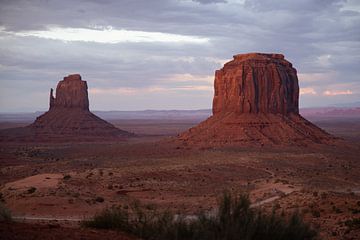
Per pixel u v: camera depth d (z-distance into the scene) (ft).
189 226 56.39
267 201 149.89
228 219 56.65
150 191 182.91
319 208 120.37
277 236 57.36
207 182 222.07
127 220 61.21
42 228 52.21
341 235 86.84
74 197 146.41
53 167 295.69
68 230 53.21
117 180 205.77
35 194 148.66
